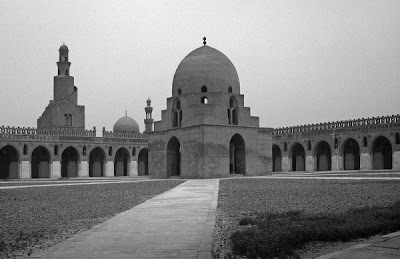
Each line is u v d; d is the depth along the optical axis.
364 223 11.55
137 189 30.64
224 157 48.25
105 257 9.09
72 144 69.81
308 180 36.47
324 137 67.88
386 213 13.12
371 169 61.66
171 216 15.05
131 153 76.44
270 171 52.69
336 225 11.53
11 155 67.38
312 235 10.63
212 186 31.31
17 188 35.50
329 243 10.45
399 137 58.38
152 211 16.52
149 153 54.81
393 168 59.03
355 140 64.62
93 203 21.25
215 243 10.77
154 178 53.66
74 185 39.09
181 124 51.19
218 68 51.25
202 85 50.66
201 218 14.44
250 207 17.86
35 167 69.88
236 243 9.85
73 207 19.70
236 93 52.53
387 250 8.34
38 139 66.25
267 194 23.55
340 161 65.75
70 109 74.88
